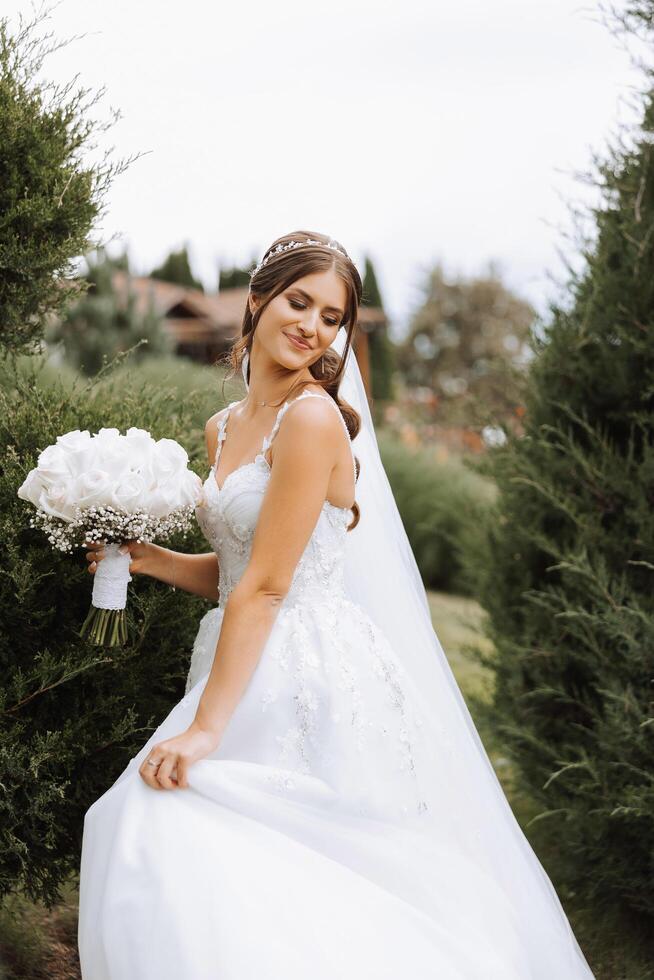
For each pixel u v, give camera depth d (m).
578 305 3.69
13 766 2.48
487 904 2.16
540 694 3.69
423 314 34.78
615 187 3.56
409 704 2.33
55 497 2.11
